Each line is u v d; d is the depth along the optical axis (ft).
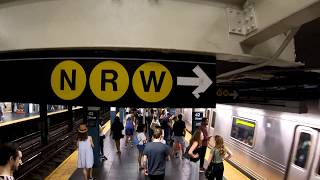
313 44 16.75
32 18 8.89
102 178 32.48
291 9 6.77
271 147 29.63
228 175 34.78
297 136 25.35
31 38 8.84
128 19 8.36
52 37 8.63
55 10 8.67
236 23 8.96
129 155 44.70
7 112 74.90
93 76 8.68
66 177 31.89
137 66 8.69
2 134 49.57
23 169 31.81
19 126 57.26
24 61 9.32
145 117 62.75
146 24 8.39
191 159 26.12
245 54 9.08
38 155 36.58
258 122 32.99
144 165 32.71
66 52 8.86
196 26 8.65
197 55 9.04
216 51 8.76
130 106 8.64
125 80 8.64
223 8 8.91
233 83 29.66
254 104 33.99
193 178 25.79
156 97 8.73
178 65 8.88
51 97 8.93
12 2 9.12
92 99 8.66
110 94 8.64
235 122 39.83
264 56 9.52
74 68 8.79
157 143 21.80
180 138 42.09
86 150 28.45
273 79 23.73
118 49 8.61
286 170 26.43
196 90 9.00
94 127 37.40
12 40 9.05
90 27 8.41
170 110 86.43
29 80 9.23
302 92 24.90
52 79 8.95
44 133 47.52
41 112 47.78
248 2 8.65
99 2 8.43
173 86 8.82
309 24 14.23
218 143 25.03
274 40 9.86
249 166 34.32
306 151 23.88
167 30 8.44
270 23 7.57
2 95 9.65
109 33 8.35
